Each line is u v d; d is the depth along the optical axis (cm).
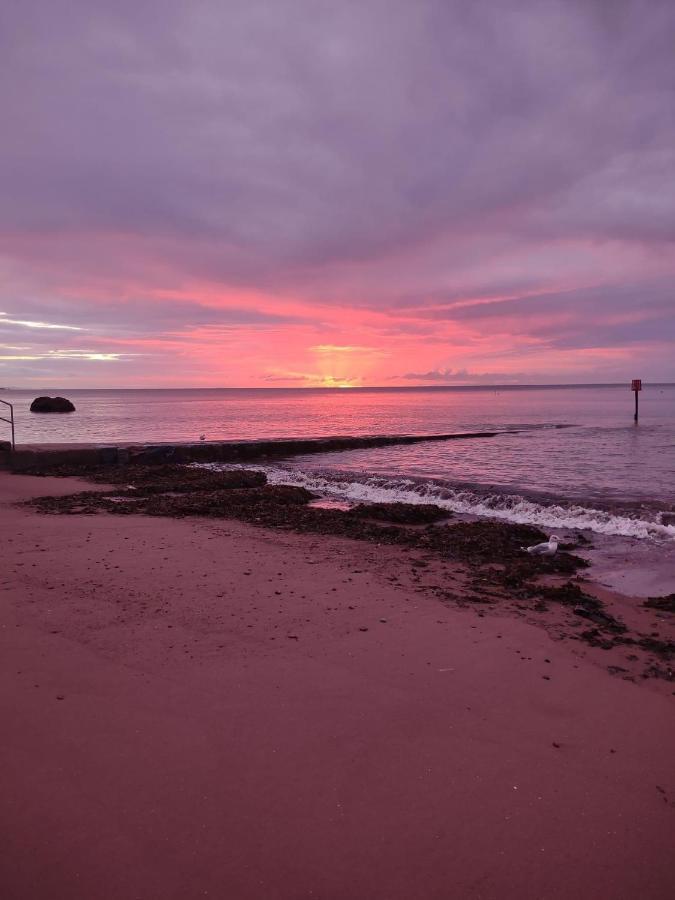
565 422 4806
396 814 293
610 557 920
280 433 3916
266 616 579
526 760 343
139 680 432
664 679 464
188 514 1202
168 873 251
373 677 450
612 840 278
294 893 243
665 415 5656
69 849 263
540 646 525
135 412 7312
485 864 262
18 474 1919
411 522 1214
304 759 338
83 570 728
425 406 8362
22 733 357
